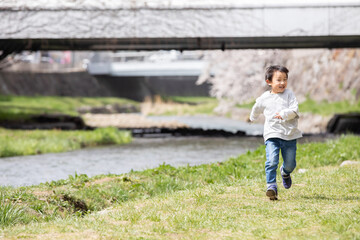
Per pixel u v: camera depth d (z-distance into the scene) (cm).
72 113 5034
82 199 828
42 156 1859
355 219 512
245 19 2462
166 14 2473
